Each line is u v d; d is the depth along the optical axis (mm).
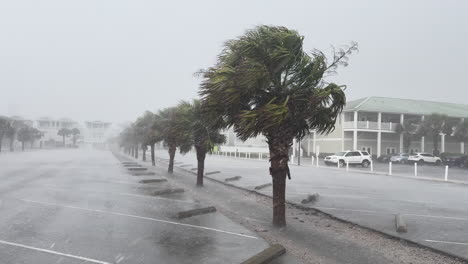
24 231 6926
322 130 8148
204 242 6469
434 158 38719
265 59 7277
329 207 10562
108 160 33812
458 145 52656
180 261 5434
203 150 14977
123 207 9656
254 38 7301
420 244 6719
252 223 8445
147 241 6457
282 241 6945
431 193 14133
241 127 7316
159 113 21484
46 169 22094
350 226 8336
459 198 12766
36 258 5418
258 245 6352
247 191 13906
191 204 10289
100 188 13359
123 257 5562
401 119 46281
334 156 34750
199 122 13906
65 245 6102
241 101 7520
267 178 18719
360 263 5793
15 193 11828
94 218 8227
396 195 13422
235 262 5438
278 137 7852
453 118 45312
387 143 50062
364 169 30234
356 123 45406
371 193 13898
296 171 26234
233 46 7527
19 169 21938
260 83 7043
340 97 7621
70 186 13820
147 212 9062
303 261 5750
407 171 28328
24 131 64688
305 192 13820
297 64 7516
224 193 13359
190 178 18438
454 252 6234
